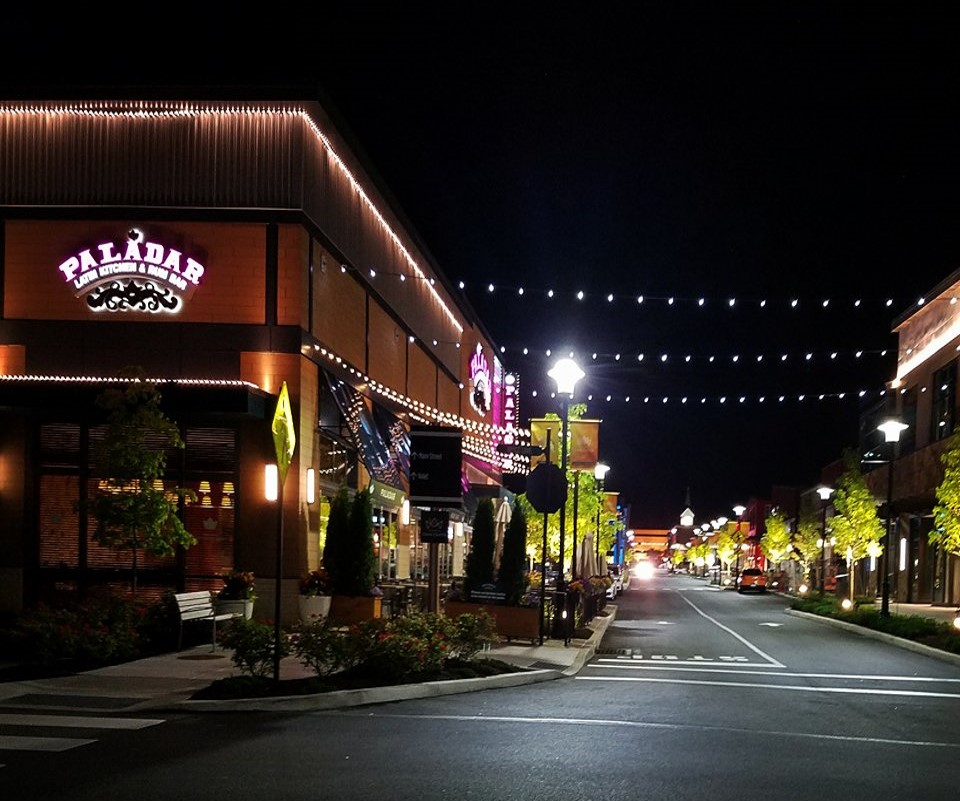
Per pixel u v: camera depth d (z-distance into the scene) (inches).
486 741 405.4
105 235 904.9
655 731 440.1
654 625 1214.9
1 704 473.4
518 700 526.9
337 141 991.0
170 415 844.6
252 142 901.8
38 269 908.0
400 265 1325.0
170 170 904.9
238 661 519.8
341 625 553.3
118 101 901.2
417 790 321.1
